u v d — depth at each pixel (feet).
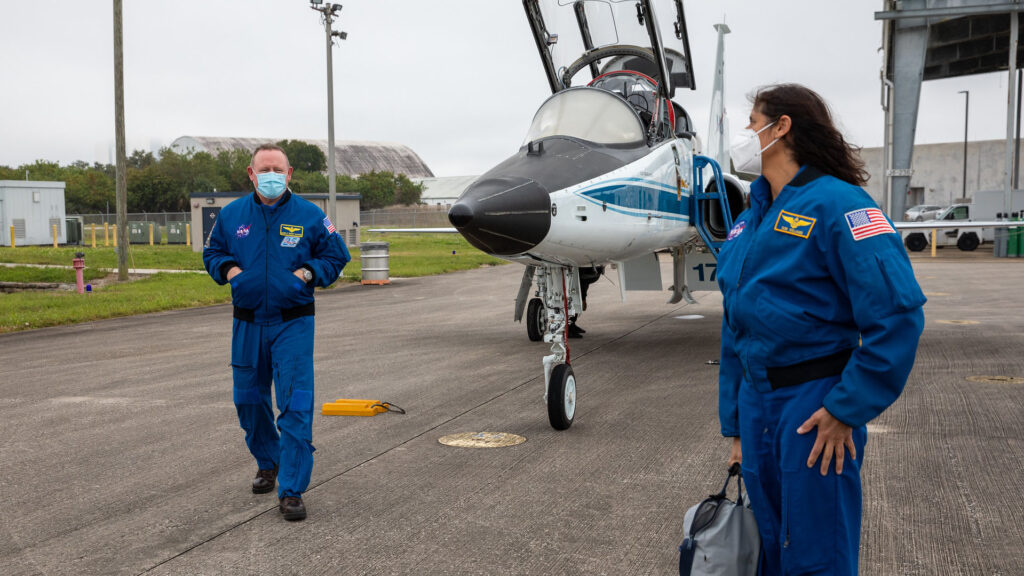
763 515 8.47
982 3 96.58
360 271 89.35
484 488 16.26
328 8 78.84
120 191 77.36
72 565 12.69
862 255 7.44
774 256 8.11
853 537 7.99
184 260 106.01
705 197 30.86
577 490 16.01
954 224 46.93
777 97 8.27
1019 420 20.80
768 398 8.21
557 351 21.49
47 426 22.38
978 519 13.93
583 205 22.49
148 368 31.96
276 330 15.11
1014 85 102.78
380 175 366.84
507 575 12.02
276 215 15.19
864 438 8.31
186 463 18.48
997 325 39.96
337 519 14.64
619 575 11.94
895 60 104.27
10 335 43.37
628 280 35.45
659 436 20.21
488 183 20.74
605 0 29.60
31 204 154.51
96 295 63.36
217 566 12.56
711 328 41.91
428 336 40.24
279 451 16.48
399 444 19.89
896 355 7.28
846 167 8.17
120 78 75.92
